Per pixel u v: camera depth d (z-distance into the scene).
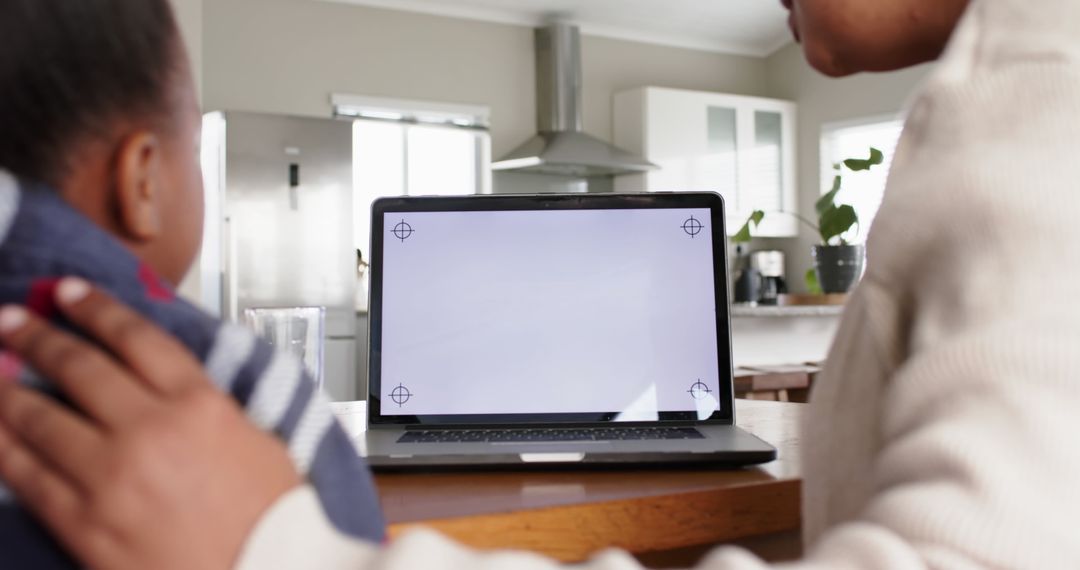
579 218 0.94
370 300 0.92
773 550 0.70
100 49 0.35
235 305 4.38
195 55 3.35
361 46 5.39
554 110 5.92
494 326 0.91
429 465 0.71
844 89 6.54
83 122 0.35
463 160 5.70
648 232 0.94
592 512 0.59
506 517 0.57
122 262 0.36
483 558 0.34
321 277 4.59
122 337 0.31
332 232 4.62
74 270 0.34
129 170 0.36
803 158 6.86
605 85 6.39
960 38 0.43
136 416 0.30
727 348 0.91
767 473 0.70
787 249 7.02
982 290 0.35
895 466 0.35
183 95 0.39
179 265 0.41
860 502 0.52
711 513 0.63
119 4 0.36
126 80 0.36
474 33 5.80
